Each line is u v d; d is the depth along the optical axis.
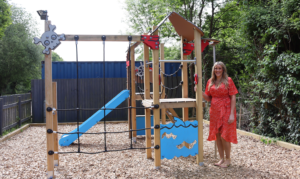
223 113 3.13
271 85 4.76
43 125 7.61
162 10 10.36
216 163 3.38
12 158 3.85
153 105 3.23
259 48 5.09
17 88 21.86
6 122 6.05
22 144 4.89
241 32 5.40
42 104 8.18
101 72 9.00
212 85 3.27
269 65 4.59
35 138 5.52
